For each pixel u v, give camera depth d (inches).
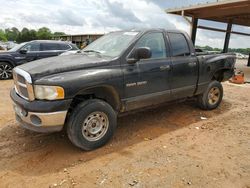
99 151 150.3
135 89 166.2
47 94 131.3
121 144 160.2
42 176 124.0
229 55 244.7
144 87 171.0
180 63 193.5
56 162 137.3
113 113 155.9
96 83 144.6
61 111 133.7
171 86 190.2
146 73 169.9
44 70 136.1
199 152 151.5
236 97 305.6
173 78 189.8
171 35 194.2
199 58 211.3
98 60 153.3
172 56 190.4
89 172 127.5
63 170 129.3
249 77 506.3
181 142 165.5
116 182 119.1
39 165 134.0
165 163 137.3
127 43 167.6
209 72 221.9
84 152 148.9
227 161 141.1
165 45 187.3
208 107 233.5
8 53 410.3
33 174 125.7
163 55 185.0
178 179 122.2
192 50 208.5
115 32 198.2
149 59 174.7
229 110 243.1
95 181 119.8
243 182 121.2
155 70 175.5
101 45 188.2
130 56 163.3
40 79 132.8
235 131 187.6
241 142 167.8
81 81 138.8
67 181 119.7
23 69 144.8
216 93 237.6
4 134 172.6
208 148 157.4
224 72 246.8
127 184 117.6
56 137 168.9
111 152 149.4
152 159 141.6
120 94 158.6
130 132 180.2
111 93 157.6
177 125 197.2
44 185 116.6
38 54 433.7
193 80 207.8
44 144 158.7
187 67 199.2
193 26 610.9
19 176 123.8
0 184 117.3
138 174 126.0
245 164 138.4
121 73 156.3
